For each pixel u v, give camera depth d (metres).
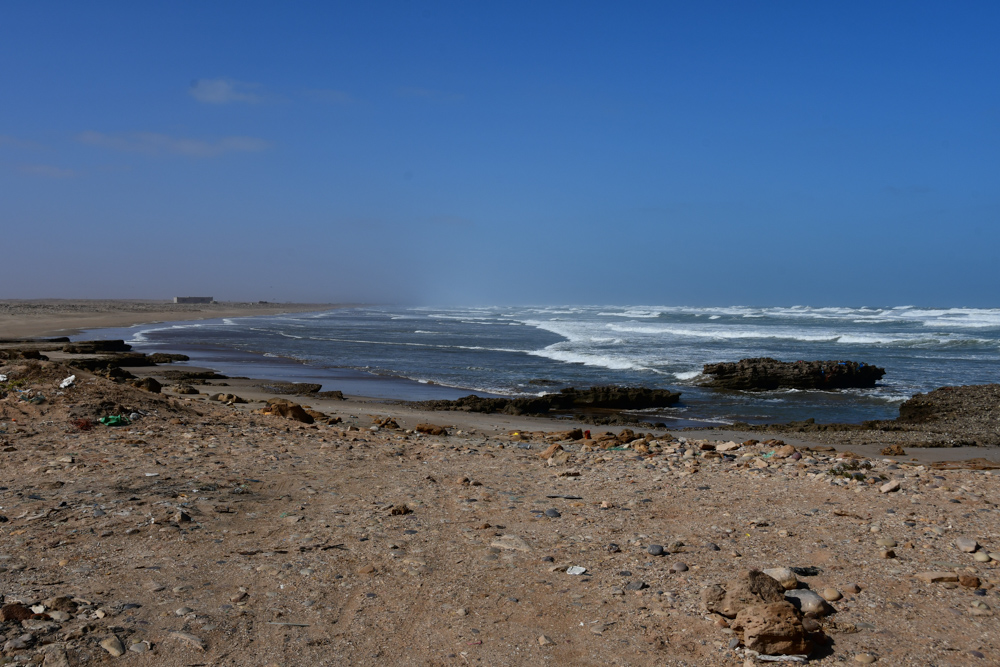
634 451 9.81
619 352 36.88
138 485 6.63
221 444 9.08
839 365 24.58
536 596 4.27
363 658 3.56
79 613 3.89
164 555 4.84
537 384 24.89
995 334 50.28
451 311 159.38
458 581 4.51
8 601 3.97
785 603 3.66
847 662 3.45
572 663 3.51
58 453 7.95
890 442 13.94
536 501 6.50
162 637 3.67
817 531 5.39
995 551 4.87
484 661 3.53
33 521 5.45
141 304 159.25
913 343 42.59
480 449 10.04
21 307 94.75
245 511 5.98
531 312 142.38
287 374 27.31
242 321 78.88
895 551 4.90
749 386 24.16
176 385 18.62
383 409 17.48
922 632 3.72
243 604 4.11
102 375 18.02
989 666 3.39
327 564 4.77
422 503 6.41
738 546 5.07
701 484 7.15
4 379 11.09
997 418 16.59
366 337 51.69
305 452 8.91
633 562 4.78
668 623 3.86
